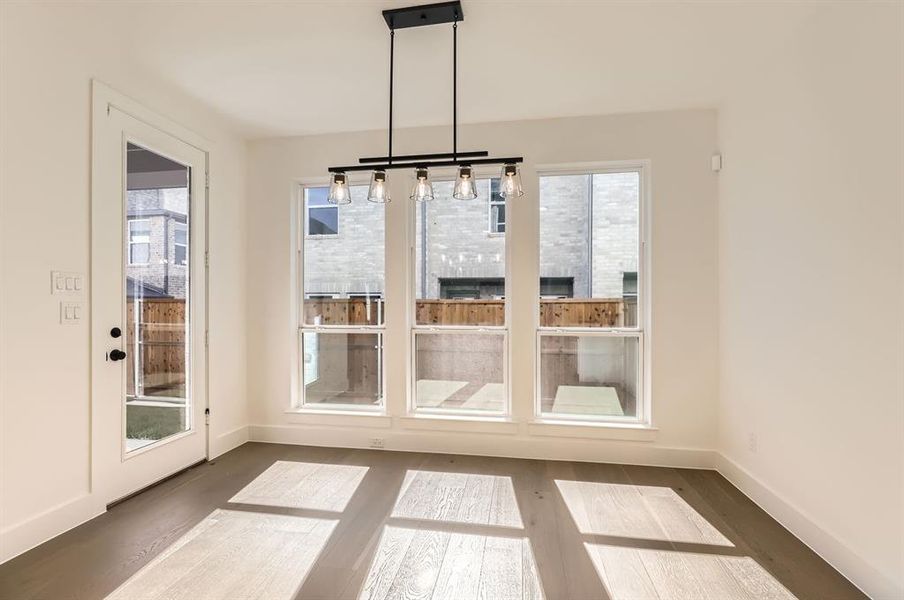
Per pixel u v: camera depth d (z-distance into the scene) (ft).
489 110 10.27
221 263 11.09
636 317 10.73
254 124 11.10
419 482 9.31
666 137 10.23
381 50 7.85
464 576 6.14
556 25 7.09
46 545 6.79
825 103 6.49
